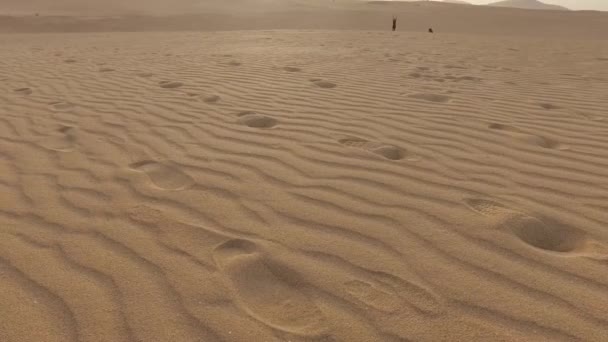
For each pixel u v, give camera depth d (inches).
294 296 61.6
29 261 69.7
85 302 60.4
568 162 107.0
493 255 69.3
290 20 1182.9
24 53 366.9
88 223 80.8
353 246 72.8
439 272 65.7
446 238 74.2
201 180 98.7
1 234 77.4
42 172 104.0
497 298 59.9
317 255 70.6
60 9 1549.0
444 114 152.1
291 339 53.6
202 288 63.1
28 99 181.2
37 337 54.3
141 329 55.6
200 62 283.3
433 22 1151.6
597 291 60.6
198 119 146.8
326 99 175.2
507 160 108.8
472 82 212.5
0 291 62.7
